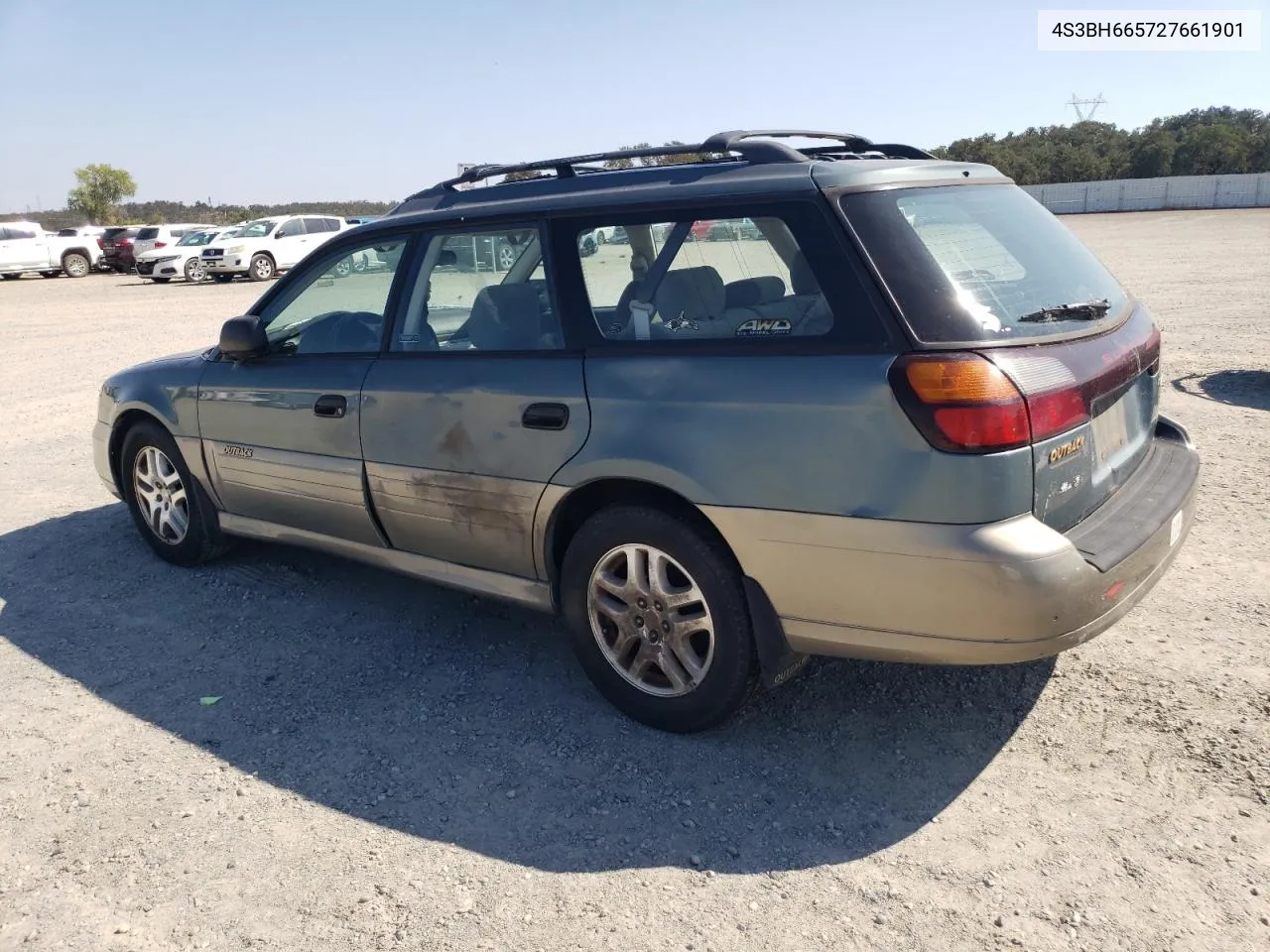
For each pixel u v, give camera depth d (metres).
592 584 3.49
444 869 2.79
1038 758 3.18
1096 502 3.07
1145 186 52.41
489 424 3.59
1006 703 3.51
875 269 2.88
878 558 2.81
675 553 3.23
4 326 17.78
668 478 3.14
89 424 8.95
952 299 2.82
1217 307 13.08
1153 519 3.05
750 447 2.98
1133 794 2.96
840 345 2.88
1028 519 2.72
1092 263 3.64
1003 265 3.12
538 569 3.67
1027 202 3.67
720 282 3.15
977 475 2.66
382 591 4.84
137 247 31.67
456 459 3.72
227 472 4.71
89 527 5.96
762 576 3.04
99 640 4.38
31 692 3.91
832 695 3.65
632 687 3.50
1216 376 8.58
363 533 4.24
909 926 2.49
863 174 3.12
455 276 3.81
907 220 3.01
